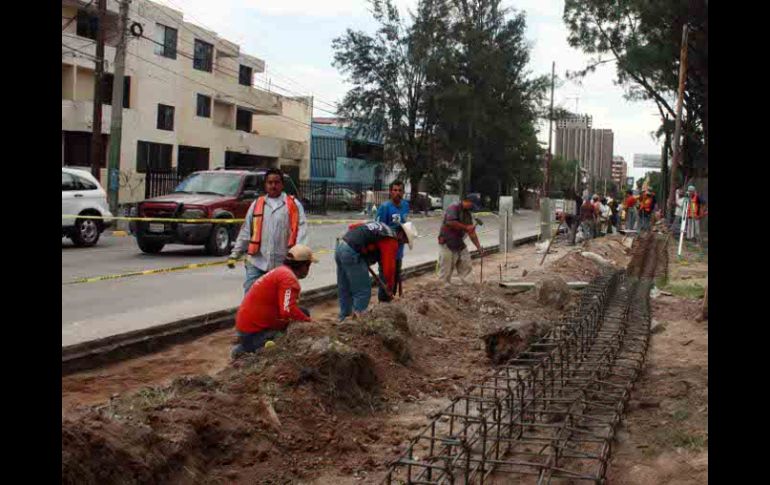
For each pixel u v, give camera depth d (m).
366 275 8.65
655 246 24.31
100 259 16.19
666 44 38.44
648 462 4.70
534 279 13.62
